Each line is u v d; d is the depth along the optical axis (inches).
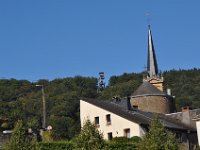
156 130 1584.6
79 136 1450.5
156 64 4242.1
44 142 1603.1
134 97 3385.8
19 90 3828.7
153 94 3366.1
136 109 2655.0
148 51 4279.0
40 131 1868.8
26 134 1438.2
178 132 2383.1
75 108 3934.5
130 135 2240.4
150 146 1552.7
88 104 2458.2
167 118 2662.4
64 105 3818.9
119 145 1797.5
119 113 2336.4
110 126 2332.7
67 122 3385.8
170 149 1555.1
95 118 2409.0
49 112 3718.0
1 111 2167.8
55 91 4227.4
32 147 1390.3
